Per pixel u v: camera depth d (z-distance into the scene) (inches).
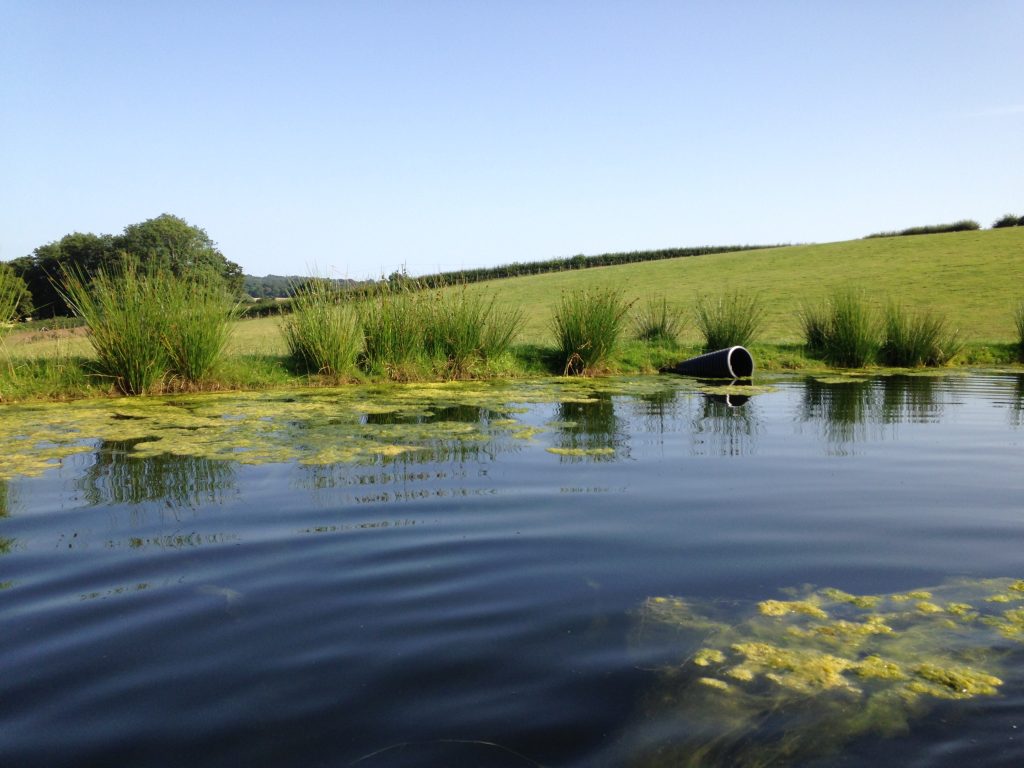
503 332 461.1
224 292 398.0
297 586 113.6
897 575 120.7
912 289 886.4
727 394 353.4
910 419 278.5
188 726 76.7
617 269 1382.9
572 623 101.0
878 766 71.7
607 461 203.3
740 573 120.6
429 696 82.4
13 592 112.0
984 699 84.4
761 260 1307.8
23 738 74.6
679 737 75.5
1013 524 147.1
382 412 292.5
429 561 124.3
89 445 224.8
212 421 268.4
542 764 70.8
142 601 108.3
